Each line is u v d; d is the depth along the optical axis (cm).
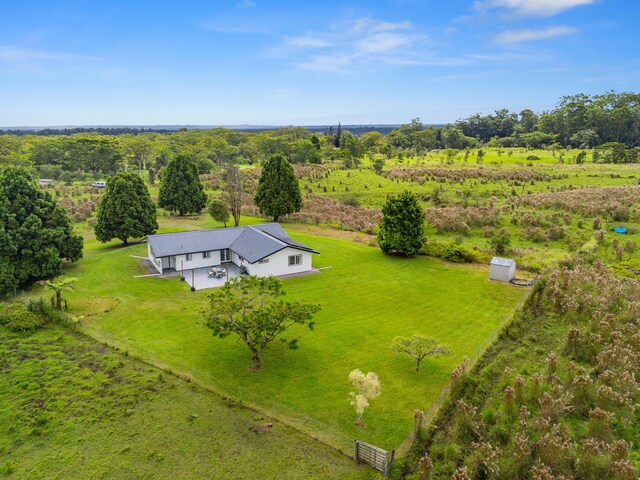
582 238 4400
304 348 2414
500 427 1734
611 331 2425
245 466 1577
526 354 2389
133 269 3784
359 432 1745
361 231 5250
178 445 1673
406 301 3102
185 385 2053
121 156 11394
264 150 11912
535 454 1600
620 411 1858
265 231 4209
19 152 11500
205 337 2530
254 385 2058
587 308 2712
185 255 3788
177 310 2914
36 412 1861
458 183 7394
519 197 6072
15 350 2372
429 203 6438
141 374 2142
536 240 4572
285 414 1848
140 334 2562
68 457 1617
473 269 3806
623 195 5772
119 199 4488
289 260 3675
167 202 6059
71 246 3712
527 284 3397
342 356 2331
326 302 3078
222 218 5134
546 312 2877
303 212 6116
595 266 3466
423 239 4156
